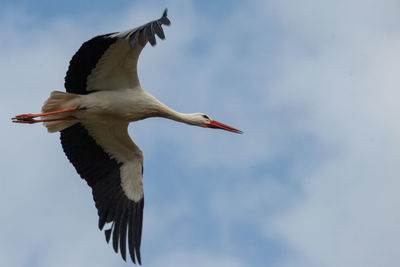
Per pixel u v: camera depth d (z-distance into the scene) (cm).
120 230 1611
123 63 1505
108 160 1664
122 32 1288
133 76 1545
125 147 1656
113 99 1535
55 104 1517
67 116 1541
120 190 1647
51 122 1557
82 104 1519
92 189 1634
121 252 1593
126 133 1630
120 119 1573
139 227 1623
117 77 1538
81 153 1644
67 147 1638
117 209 1630
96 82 1535
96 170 1652
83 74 1516
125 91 1552
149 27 1242
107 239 1600
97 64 1501
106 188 1642
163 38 1225
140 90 1572
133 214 1631
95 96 1527
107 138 1642
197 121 1723
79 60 1491
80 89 1534
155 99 1608
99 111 1537
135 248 1605
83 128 1636
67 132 1636
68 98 1515
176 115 1672
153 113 1611
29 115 1515
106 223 1612
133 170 1662
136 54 1484
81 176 1638
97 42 1446
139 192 1653
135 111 1570
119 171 1662
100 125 1616
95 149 1655
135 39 1234
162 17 1256
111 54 1480
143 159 1669
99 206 1623
